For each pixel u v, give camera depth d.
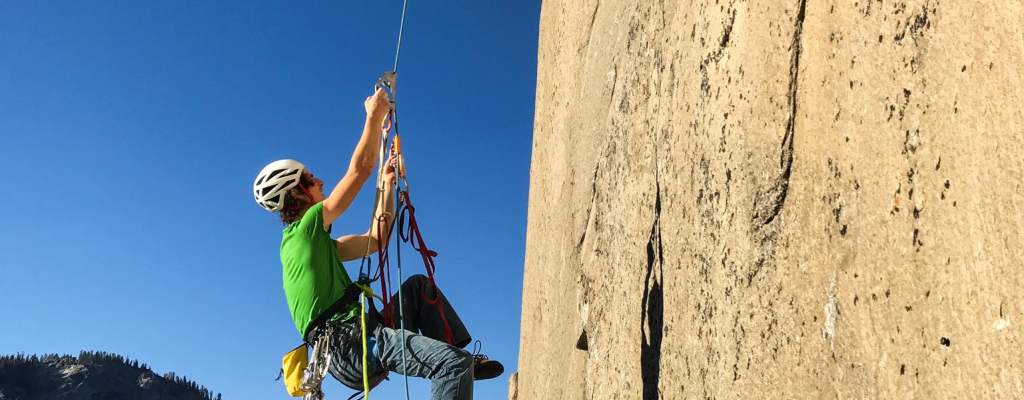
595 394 3.81
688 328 2.84
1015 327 1.46
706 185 2.80
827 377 2.01
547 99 5.86
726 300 2.56
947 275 1.65
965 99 1.67
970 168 1.62
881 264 1.87
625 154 3.85
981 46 1.63
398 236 3.53
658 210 3.32
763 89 2.47
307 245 3.34
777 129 2.38
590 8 4.96
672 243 3.09
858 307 1.93
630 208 3.67
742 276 2.48
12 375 170.75
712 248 2.71
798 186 2.27
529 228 5.98
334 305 3.34
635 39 3.95
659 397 3.03
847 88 2.11
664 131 3.34
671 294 3.04
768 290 2.33
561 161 5.13
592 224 4.29
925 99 1.80
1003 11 1.58
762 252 2.39
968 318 1.58
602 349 3.81
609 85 4.28
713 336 2.62
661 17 3.58
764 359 2.29
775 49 2.45
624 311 3.58
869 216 1.94
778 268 2.30
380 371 3.36
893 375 1.77
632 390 3.34
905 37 1.90
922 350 1.70
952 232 1.65
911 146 1.82
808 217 2.21
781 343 2.23
